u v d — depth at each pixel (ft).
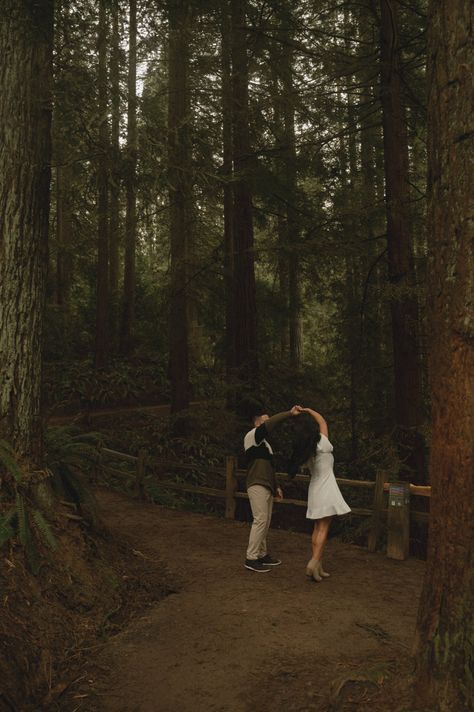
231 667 13.33
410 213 31.63
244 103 36.50
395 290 28.17
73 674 13.01
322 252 32.14
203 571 19.86
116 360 69.87
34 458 17.26
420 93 34.35
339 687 11.25
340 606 16.69
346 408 39.88
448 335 9.82
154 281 82.99
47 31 16.96
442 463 9.89
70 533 17.30
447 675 9.56
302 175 37.91
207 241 52.03
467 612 9.49
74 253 60.54
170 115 41.83
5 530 14.82
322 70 33.71
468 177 9.59
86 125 17.48
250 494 20.15
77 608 15.20
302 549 22.62
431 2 10.30
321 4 33.37
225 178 19.74
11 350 16.80
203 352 74.38
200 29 32.94
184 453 46.34
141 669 13.35
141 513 28.14
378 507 22.17
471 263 9.54
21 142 17.11
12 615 13.34
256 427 20.57
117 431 50.01
